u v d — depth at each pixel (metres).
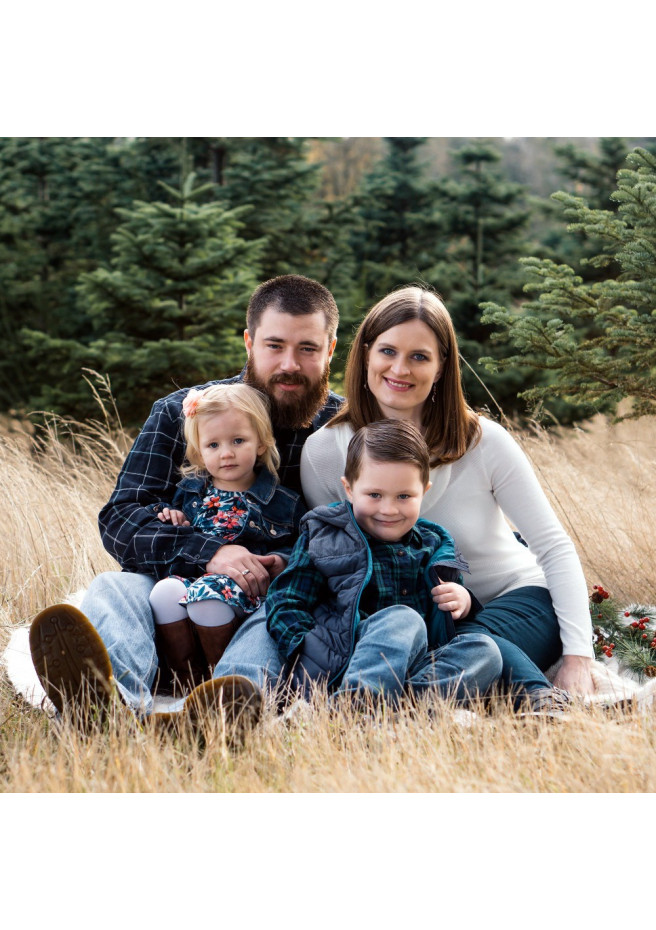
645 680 3.33
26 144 9.96
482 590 3.35
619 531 4.65
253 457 3.32
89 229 9.77
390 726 2.64
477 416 3.38
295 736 2.63
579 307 5.31
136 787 2.45
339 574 3.01
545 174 19.61
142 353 7.51
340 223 10.78
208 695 2.55
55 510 4.72
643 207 4.99
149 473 3.40
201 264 7.68
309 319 3.38
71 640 2.58
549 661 3.17
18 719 2.88
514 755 2.53
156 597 3.05
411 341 3.20
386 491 3.02
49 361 8.66
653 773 2.44
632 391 5.18
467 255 10.64
